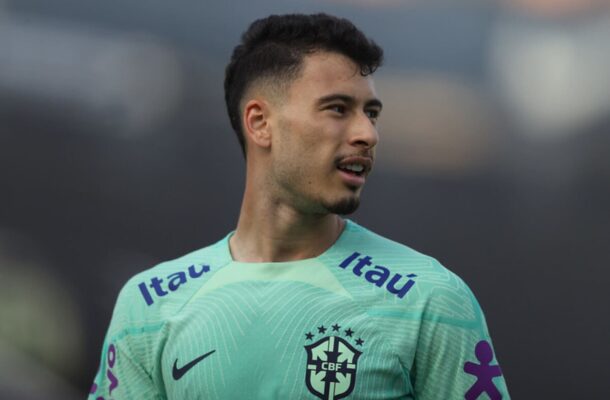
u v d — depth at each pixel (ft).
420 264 23.48
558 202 67.77
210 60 71.26
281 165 23.57
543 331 67.41
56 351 68.74
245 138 25.04
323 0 69.87
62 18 71.46
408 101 68.85
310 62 23.39
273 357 22.27
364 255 23.88
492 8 68.69
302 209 23.61
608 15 67.36
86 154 71.31
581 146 67.67
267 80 24.02
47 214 70.79
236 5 71.20
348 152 23.06
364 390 21.66
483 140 68.39
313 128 23.07
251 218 24.79
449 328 22.21
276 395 21.98
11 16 70.90
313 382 21.86
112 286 70.33
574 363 67.00
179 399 22.93
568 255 67.41
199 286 24.14
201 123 71.00
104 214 70.79
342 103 23.20
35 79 71.26
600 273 67.05
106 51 71.46
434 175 68.33
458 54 68.74
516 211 68.08
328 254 23.93
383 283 22.94
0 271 69.62
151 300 24.31
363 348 21.95
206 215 70.74
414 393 22.49
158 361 23.63
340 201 23.13
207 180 70.74
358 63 23.56
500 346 67.62
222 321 23.06
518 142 68.23
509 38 68.49
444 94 68.69
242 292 23.52
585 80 67.56
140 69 71.15
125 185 71.00
